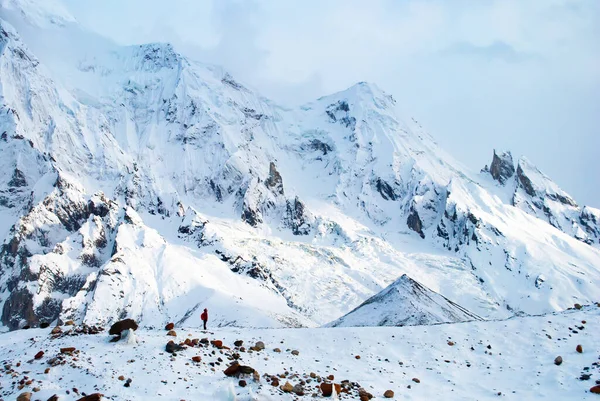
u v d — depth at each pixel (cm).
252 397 4069
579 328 6056
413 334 6175
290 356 5409
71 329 5656
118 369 4338
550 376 5094
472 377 5219
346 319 12375
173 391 4072
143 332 5759
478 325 6406
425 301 12425
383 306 12156
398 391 4800
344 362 5409
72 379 4128
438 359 5572
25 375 4166
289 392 4378
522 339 5916
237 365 4484
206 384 4250
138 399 3891
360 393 4584
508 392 4872
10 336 5725
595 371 5069
